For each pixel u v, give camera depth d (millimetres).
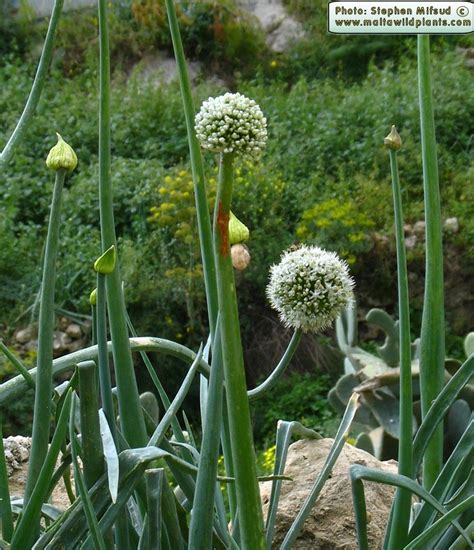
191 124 1543
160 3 11852
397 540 1441
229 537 1420
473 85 10133
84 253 8375
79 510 1198
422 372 1661
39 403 1257
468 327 8578
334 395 5031
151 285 8078
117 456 1116
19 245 8500
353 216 8656
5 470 1322
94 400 1158
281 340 8031
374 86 10633
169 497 1259
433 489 1461
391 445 4562
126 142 10164
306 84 10820
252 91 10922
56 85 11219
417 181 9344
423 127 1673
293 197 9109
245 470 1105
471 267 8609
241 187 8781
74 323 8203
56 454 1172
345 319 5422
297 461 2082
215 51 11805
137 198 8695
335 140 9773
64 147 1233
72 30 11836
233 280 1081
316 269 1294
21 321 8078
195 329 8172
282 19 12070
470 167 9352
